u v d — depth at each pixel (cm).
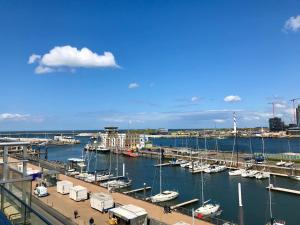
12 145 1262
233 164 13662
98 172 12194
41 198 6072
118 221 4572
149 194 8862
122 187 9544
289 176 10862
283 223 5984
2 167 1284
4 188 1018
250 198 8319
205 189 9506
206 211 6569
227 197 8456
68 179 8044
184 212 5484
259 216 6750
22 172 1243
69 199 6081
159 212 5109
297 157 14438
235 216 6750
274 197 8350
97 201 5312
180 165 14488
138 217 4438
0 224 820
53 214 4794
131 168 14375
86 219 4806
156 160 17462
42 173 7088
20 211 940
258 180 10806
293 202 7825
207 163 14550
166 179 11300
